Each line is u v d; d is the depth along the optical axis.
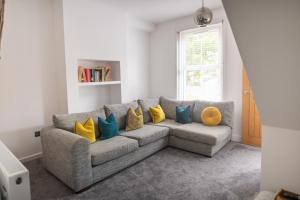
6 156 1.70
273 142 1.54
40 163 3.02
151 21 4.70
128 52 4.59
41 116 3.29
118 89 4.18
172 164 2.94
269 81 1.32
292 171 1.49
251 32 1.17
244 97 3.73
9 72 2.94
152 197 2.17
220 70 4.07
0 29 1.36
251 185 2.37
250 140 3.72
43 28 3.24
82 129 2.69
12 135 3.02
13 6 2.92
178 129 3.43
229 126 3.61
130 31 4.61
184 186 2.37
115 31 3.93
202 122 3.81
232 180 2.48
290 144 1.48
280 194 1.39
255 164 2.91
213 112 3.62
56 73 3.42
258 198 1.45
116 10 3.92
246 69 1.35
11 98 2.98
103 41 3.72
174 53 4.66
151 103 4.15
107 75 3.99
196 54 4.40
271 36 1.13
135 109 3.71
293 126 1.44
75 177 2.21
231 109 3.65
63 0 3.12
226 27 3.88
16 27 2.96
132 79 4.73
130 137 3.05
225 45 3.92
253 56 1.26
